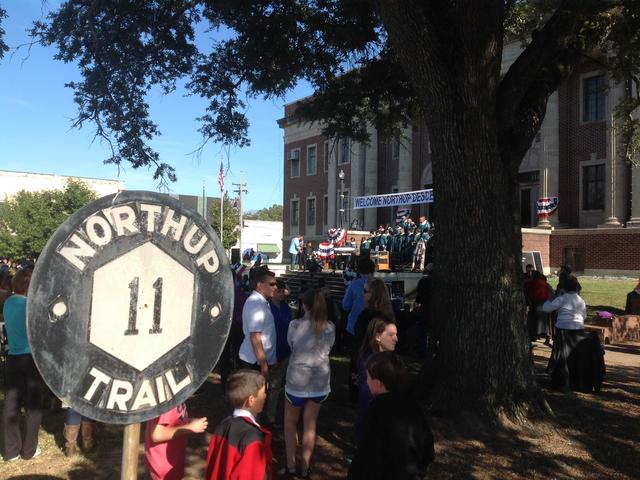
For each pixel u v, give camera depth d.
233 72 11.56
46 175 58.47
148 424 3.16
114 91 10.37
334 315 7.95
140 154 10.70
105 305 1.97
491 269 6.04
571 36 6.71
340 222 37.41
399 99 12.20
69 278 1.89
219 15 10.76
